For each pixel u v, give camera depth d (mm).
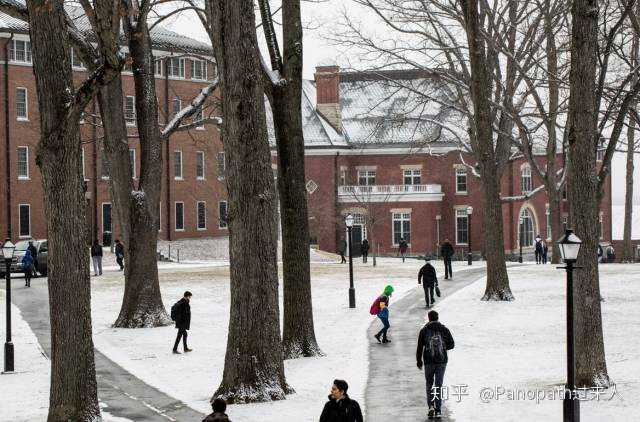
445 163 139625
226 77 32594
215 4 32438
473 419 28172
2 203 114375
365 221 135375
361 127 145375
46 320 56781
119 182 55188
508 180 135375
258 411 30016
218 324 54250
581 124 32656
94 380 28609
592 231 32156
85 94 27344
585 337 31719
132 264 54875
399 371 37469
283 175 41625
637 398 29641
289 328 41812
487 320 51469
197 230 135000
